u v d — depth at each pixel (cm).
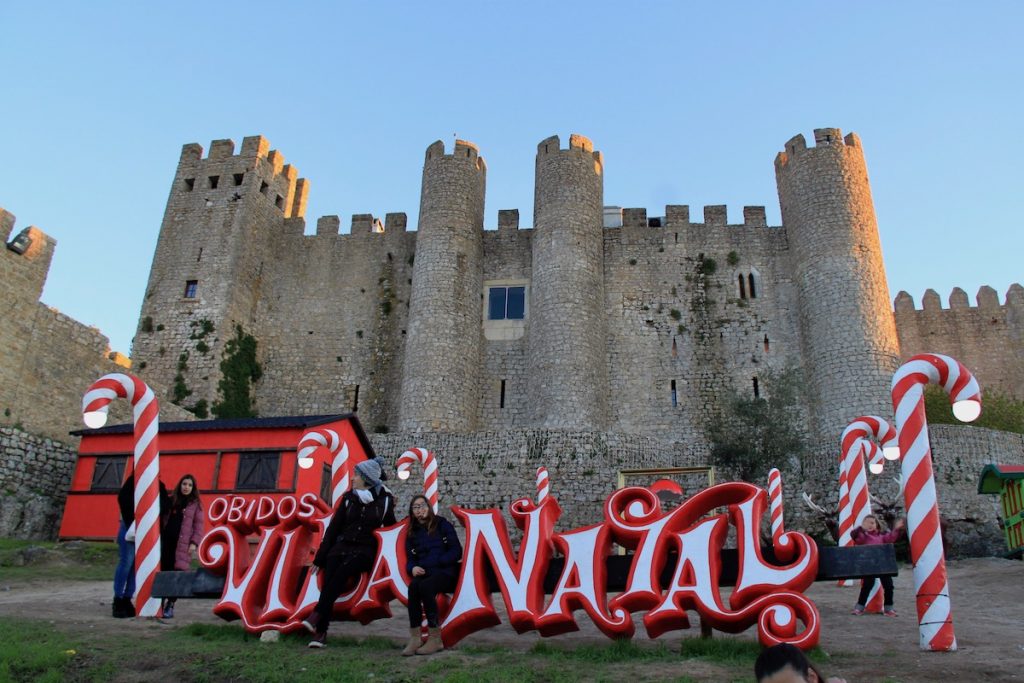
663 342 3688
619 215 4347
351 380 3878
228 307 3778
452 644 955
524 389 3619
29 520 2289
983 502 2706
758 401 3478
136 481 1159
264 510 1088
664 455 3050
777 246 3825
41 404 2458
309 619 955
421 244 3759
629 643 905
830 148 3625
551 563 983
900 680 741
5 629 971
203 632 1031
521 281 3844
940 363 998
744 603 879
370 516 1003
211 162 4219
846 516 1614
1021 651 905
